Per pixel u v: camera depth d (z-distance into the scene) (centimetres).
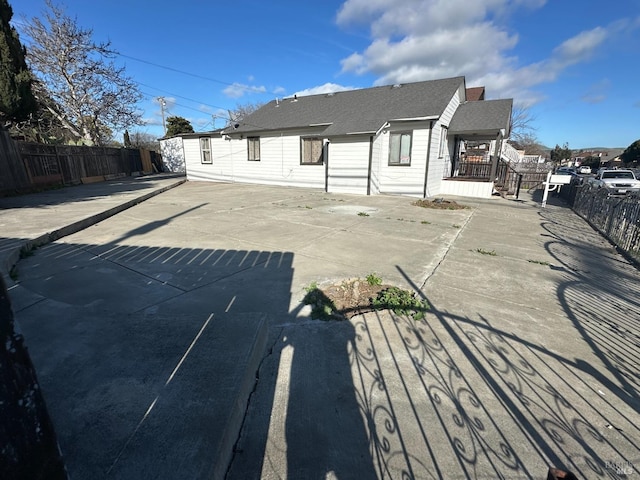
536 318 307
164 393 174
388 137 1202
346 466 156
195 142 1759
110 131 2156
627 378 225
